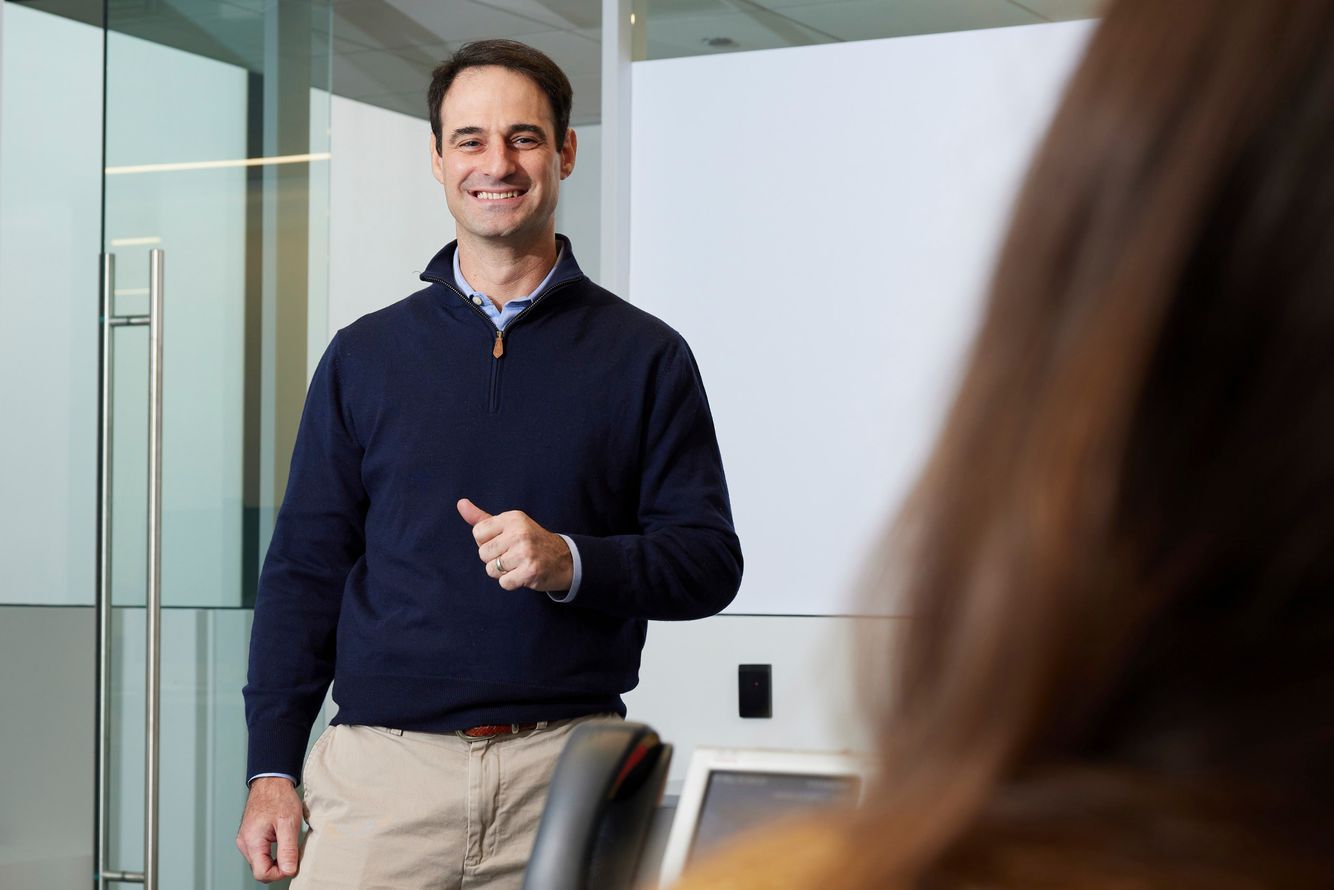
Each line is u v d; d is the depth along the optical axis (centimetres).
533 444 228
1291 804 23
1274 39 24
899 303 330
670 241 348
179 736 316
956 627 25
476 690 221
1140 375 24
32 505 393
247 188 332
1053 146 26
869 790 25
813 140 338
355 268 517
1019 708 24
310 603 235
